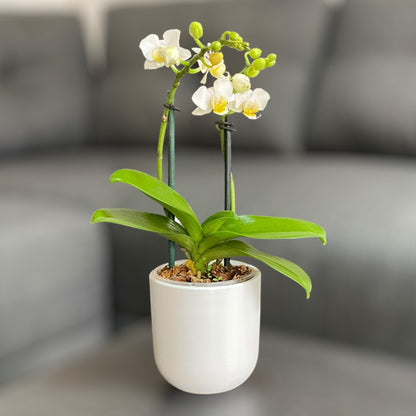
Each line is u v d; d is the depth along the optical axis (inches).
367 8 72.7
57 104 89.2
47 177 66.3
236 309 28.7
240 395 29.7
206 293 28.2
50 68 89.7
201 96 28.7
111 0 110.0
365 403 29.1
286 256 47.5
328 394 29.8
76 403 29.4
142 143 86.6
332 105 71.4
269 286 48.3
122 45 89.0
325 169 61.3
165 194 28.9
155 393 29.9
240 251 29.0
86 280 55.6
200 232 29.5
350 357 33.1
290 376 31.3
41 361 52.8
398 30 69.7
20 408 29.2
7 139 82.6
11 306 49.2
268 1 78.3
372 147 69.2
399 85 67.1
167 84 83.3
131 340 34.9
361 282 45.1
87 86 94.6
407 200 48.8
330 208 48.8
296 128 74.9
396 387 30.4
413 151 66.2
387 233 45.1
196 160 70.9
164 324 29.0
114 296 58.3
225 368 28.9
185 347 28.7
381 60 69.5
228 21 78.4
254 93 28.8
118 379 31.0
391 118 66.6
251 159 71.0
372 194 50.9
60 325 53.7
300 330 47.9
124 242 55.9
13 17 87.7
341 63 72.7
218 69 28.5
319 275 46.4
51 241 52.1
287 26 76.1
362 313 45.5
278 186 55.3
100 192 59.8
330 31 78.2
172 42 28.7
